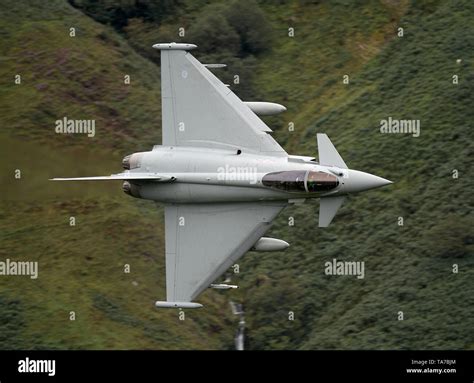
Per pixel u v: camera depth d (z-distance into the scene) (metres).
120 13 126.69
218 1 128.50
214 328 100.81
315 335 97.69
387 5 123.31
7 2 121.56
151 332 97.88
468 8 118.19
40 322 96.50
